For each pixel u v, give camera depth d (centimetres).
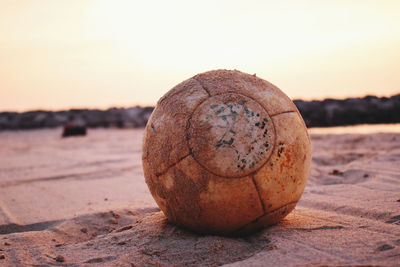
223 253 47
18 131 512
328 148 156
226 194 47
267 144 48
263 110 49
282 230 52
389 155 117
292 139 50
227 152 47
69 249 53
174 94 52
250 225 51
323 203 70
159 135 51
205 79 52
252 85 52
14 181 120
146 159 53
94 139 306
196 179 48
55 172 135
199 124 48
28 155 204
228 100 49
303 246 46
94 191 98
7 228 69
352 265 39
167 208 53
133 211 73
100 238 57
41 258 50
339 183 92
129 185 104
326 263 40
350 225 54
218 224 50
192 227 52
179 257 47
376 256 41
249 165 47
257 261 43
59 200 89
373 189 78
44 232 63
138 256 48
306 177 52
